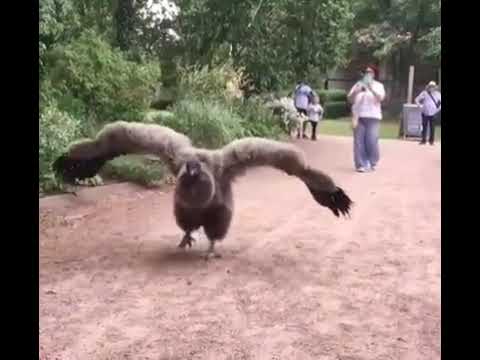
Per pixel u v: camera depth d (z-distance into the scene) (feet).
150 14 48.11
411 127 64.90
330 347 12.98
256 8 49.90
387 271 18.30
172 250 20.20
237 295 16.03
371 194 30.76
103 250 19.99
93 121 34.04
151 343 13.03
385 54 96.89
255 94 55.62
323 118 95.50
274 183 33.55
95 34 37.58
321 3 54.08
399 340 13.41
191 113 38.86
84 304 15.17
